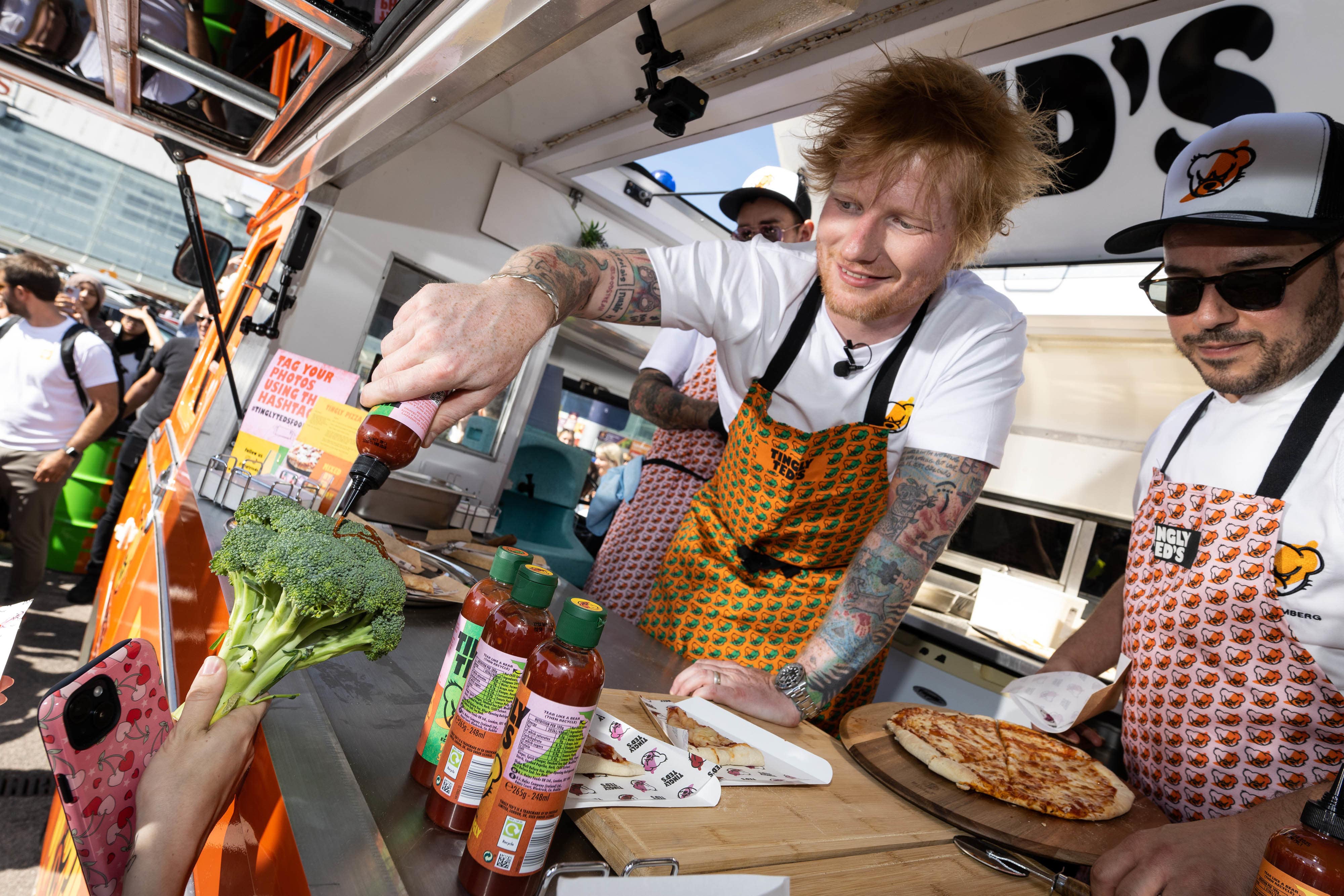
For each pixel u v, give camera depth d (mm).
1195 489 1324
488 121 2162
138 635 1432
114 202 7363
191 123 1743
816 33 1381
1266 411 1272
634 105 1860
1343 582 1113
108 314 6340
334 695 825
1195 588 1276
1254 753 1201
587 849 660
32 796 2176
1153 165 2357
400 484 1685
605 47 1589
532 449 2982
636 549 2285
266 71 1384
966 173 1069
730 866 657
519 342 929
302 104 1472
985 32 1261
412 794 667
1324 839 572
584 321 3273
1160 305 1345
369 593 644
